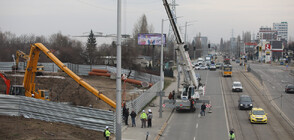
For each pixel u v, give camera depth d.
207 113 42.69
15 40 108.94
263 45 185.88
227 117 39.94
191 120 38.31
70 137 25.59
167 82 75.00
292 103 49.53
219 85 71.38
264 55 180.12
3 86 47.09
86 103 40.81
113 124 30.05
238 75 92.56
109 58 94.81
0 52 83.75
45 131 25.91
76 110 30.78
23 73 60.31
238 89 61.28
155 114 41.59
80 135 27.14
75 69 69.06
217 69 116.62
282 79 83.31
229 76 88.44
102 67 70.31
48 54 34.00
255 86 69.25
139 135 30.59
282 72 105.00
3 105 29.97
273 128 33.91
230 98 54.62
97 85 55.75
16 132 24.36
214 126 35.09
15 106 30.67
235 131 32.69
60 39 101.69
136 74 67.75
